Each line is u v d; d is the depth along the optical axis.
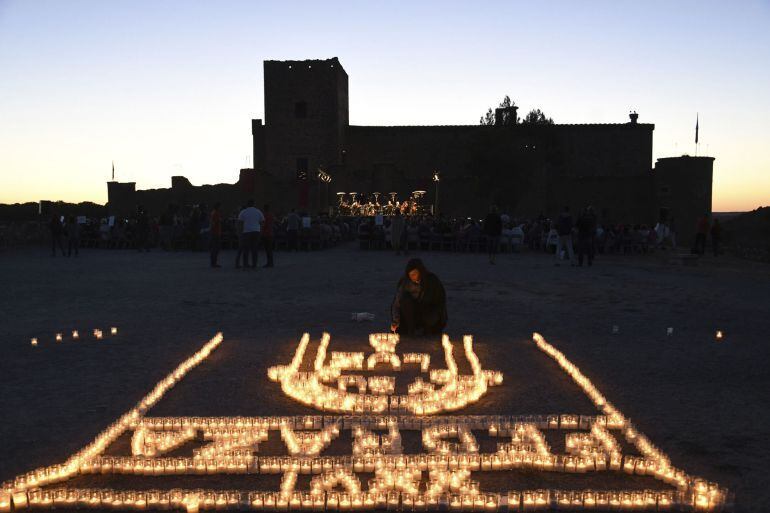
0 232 32.53
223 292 14.20
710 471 4.55
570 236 21.83
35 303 12.54
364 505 4.03
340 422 5.43
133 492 4.07
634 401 6.24
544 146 55.28
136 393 6.44
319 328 10.02
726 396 6.43
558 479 4.49
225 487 4.36
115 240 32.62
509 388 6.71
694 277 18.36
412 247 30.92
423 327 9.61
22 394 6.40
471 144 54.91
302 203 51.81
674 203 53.47
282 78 55.59
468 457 4.62
